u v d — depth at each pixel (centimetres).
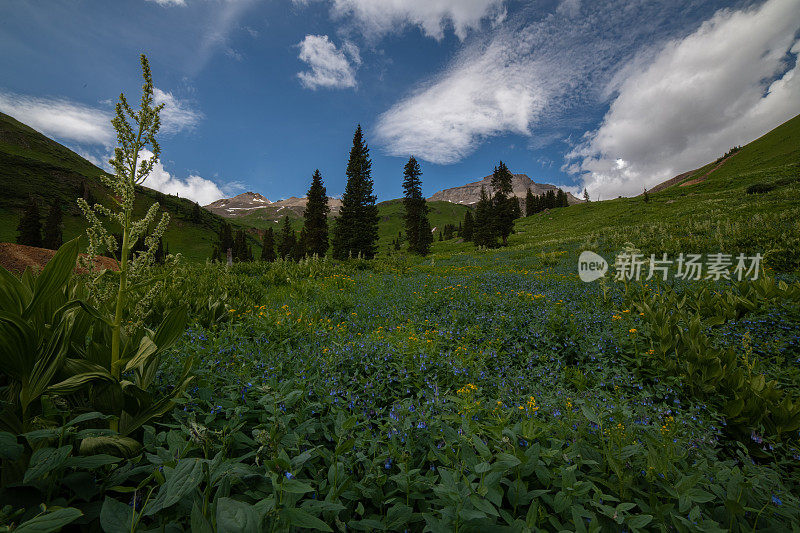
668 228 3017
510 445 208
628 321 584
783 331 532
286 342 505
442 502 170
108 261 975
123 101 221
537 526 184
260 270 1670
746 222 2495
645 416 297
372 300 954
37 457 142
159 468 161
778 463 263
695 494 183
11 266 994
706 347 427
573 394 350
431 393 327
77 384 201
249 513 127
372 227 4353
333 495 175
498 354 498
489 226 5059
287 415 228
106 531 129
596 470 215
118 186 225
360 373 430
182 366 324
